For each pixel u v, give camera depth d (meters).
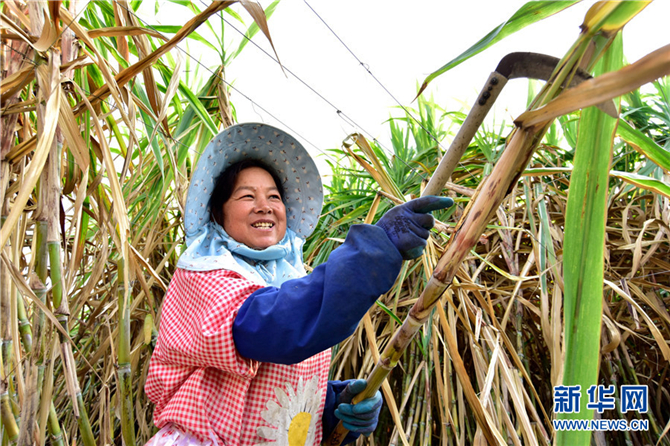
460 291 1.30
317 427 0.99
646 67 0.34
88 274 1.69
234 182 1.06
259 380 0.90
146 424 1.61
